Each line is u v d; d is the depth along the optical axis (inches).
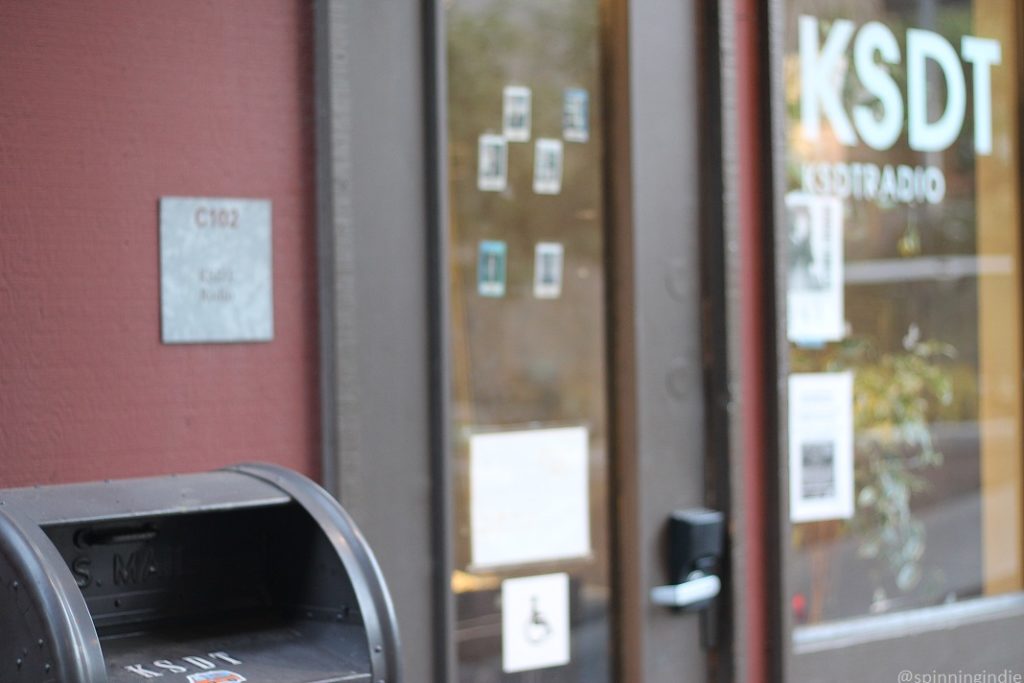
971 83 187.5
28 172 115.7
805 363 171.0
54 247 116.8
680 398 155.7
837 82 173.6
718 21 156.2
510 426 148.0
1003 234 191.5
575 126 153.0
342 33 129.8
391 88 134.4
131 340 120.5
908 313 181.5
